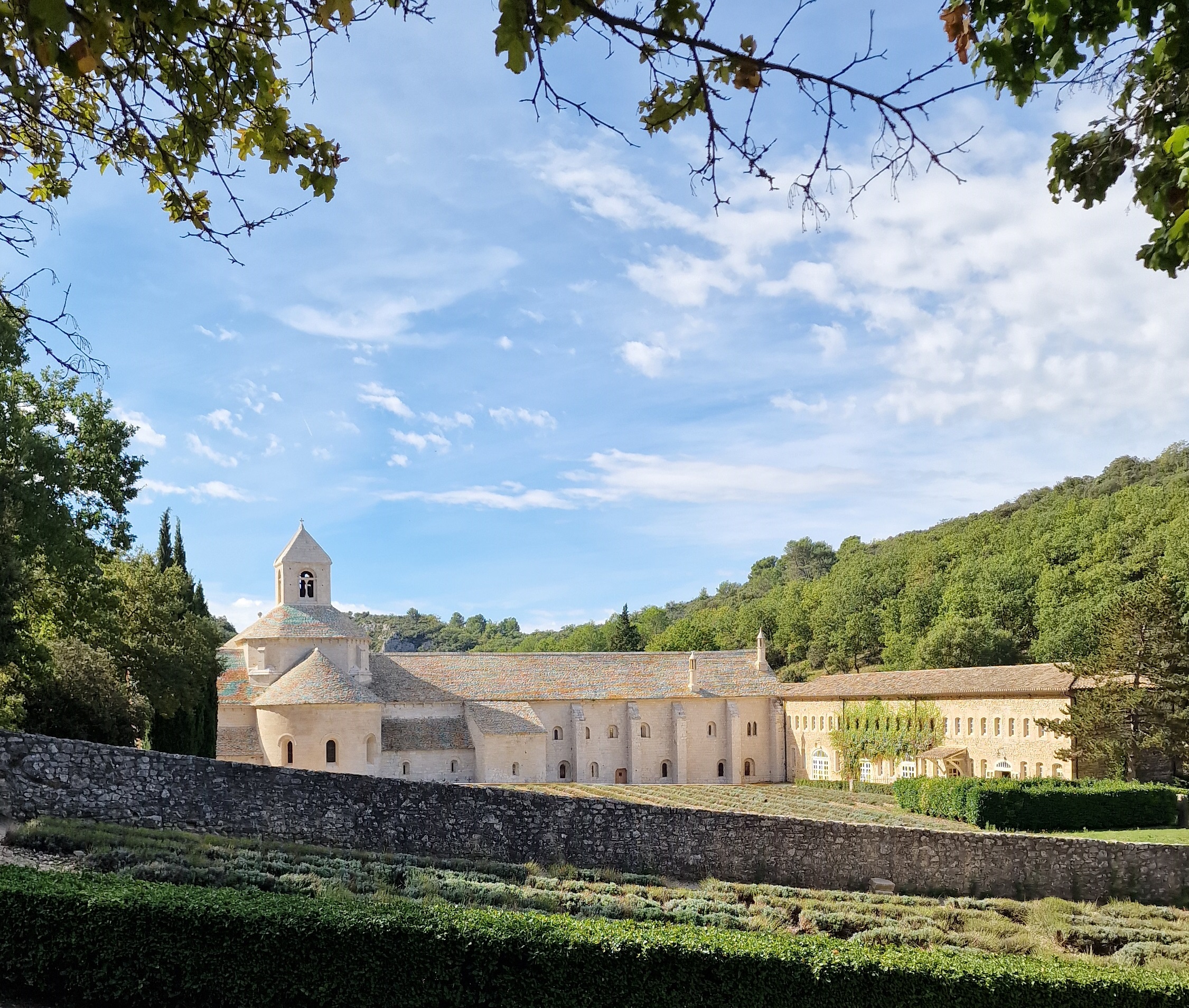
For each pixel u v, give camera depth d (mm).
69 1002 13859
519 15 7371
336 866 22234
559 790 65500
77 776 23969
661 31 7656
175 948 14281
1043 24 8516
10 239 9859
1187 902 31453
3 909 13930
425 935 15180
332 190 10602
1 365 31969
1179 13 8555
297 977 14594
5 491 31625
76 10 7496
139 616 48375
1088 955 23734
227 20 9328
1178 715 53625
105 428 39781
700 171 7898
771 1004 16078
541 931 15805
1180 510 89188
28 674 37125
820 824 28750
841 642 128250
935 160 7281
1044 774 62281
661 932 16625
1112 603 66188
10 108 9508
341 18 8070
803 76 7414
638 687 82375
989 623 96688
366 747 64000
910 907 26031
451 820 26109
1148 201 9828
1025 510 142375
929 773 72500
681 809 27672
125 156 10383
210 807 24766
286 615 71625
